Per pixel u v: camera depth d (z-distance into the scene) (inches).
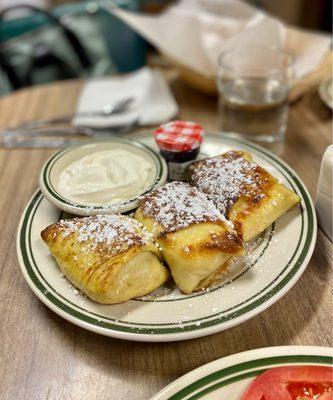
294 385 7.2
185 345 8.5
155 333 8.0
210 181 10.8
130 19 16.9
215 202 10.3
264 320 8.8
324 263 10.0
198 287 9.0
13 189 13.1
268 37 16.1
